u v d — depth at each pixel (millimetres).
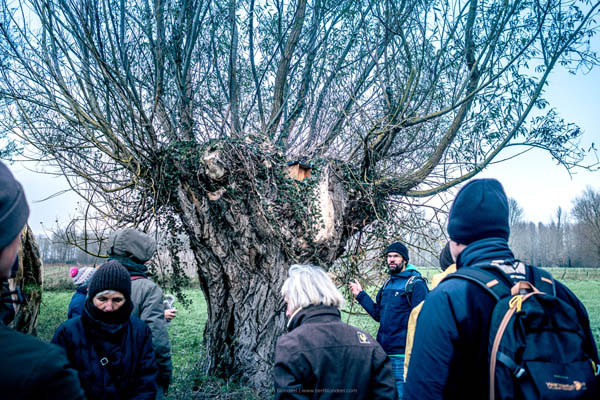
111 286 2199
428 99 6754
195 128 6406
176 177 5098
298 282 2236
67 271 16047
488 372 1339
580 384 1197
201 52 6477
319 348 1985
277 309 5328
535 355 1255
